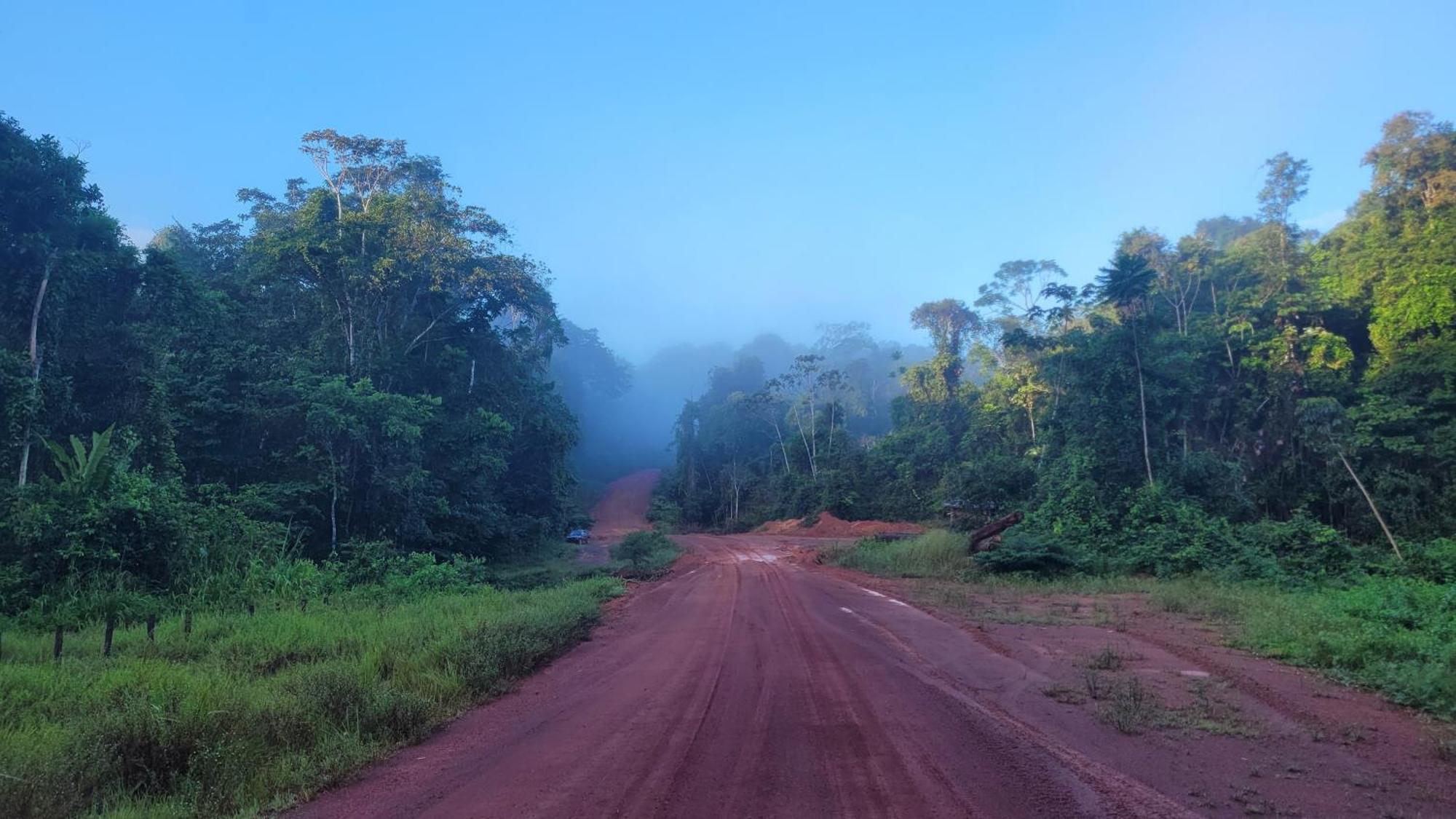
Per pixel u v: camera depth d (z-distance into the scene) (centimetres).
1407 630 1052
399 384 3244
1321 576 1952
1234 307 3472
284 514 2394
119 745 560
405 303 3494
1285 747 592
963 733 635
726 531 7038
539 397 4788
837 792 499
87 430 2028
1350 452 2556
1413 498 2447
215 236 4338
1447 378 2603
